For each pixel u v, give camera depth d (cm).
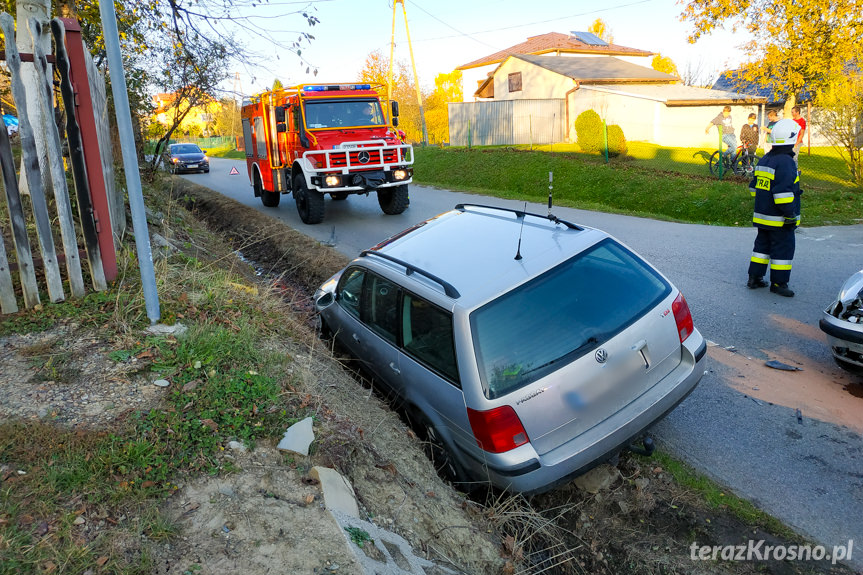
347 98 1204
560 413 332
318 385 424
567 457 330
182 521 279
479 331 342
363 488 327
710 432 420
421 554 299
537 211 1312
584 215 1243
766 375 493
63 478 294
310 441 338
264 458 325
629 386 352
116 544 261
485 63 4056
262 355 438
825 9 1839
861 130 1288
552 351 337
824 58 1891
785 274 661
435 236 464
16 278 535
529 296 352
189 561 256
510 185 1716
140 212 457
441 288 375
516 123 2806
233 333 463
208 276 609
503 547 338
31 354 418
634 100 2512
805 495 348
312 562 258
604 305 358
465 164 2038
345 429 364
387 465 348
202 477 306
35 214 474
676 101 2388
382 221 1226
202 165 2436
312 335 565
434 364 373
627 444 355
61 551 254
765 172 648
